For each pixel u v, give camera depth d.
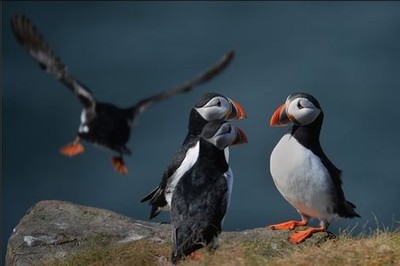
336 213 11.02
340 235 10.95
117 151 12.40
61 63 12.16
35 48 12.04
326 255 9.53
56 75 12.20
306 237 10.97
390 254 9.50
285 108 11.00
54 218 12.26
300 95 10.98
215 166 10.16
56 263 10.88
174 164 11.02
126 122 12.47
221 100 11.52
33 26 11.98
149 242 11.18
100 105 12.37
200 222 9.70
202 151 10.22
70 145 12.38
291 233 11.20
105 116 12.34
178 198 9.97
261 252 10.59
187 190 9.97
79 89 12.30
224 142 10.15
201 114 11.48
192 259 9.63
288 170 10.84
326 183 10.81
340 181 11.04
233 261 9.33
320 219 11.12
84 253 10.93
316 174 10.77
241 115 11.67
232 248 9.77
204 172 10.09
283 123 11.02
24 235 11.81
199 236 9.64
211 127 10.22
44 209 12.49
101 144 12.38
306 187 10.81
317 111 10.88
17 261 11.38
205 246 9.73
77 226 12.03
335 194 10.89
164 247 10.84
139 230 11.85
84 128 12.37
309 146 10.88
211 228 9.74
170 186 10.98
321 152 11.00
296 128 10.95
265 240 11.02
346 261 9.35
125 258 10.59
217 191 9.92
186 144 11.27
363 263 9.35
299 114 10.85
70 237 11.71
